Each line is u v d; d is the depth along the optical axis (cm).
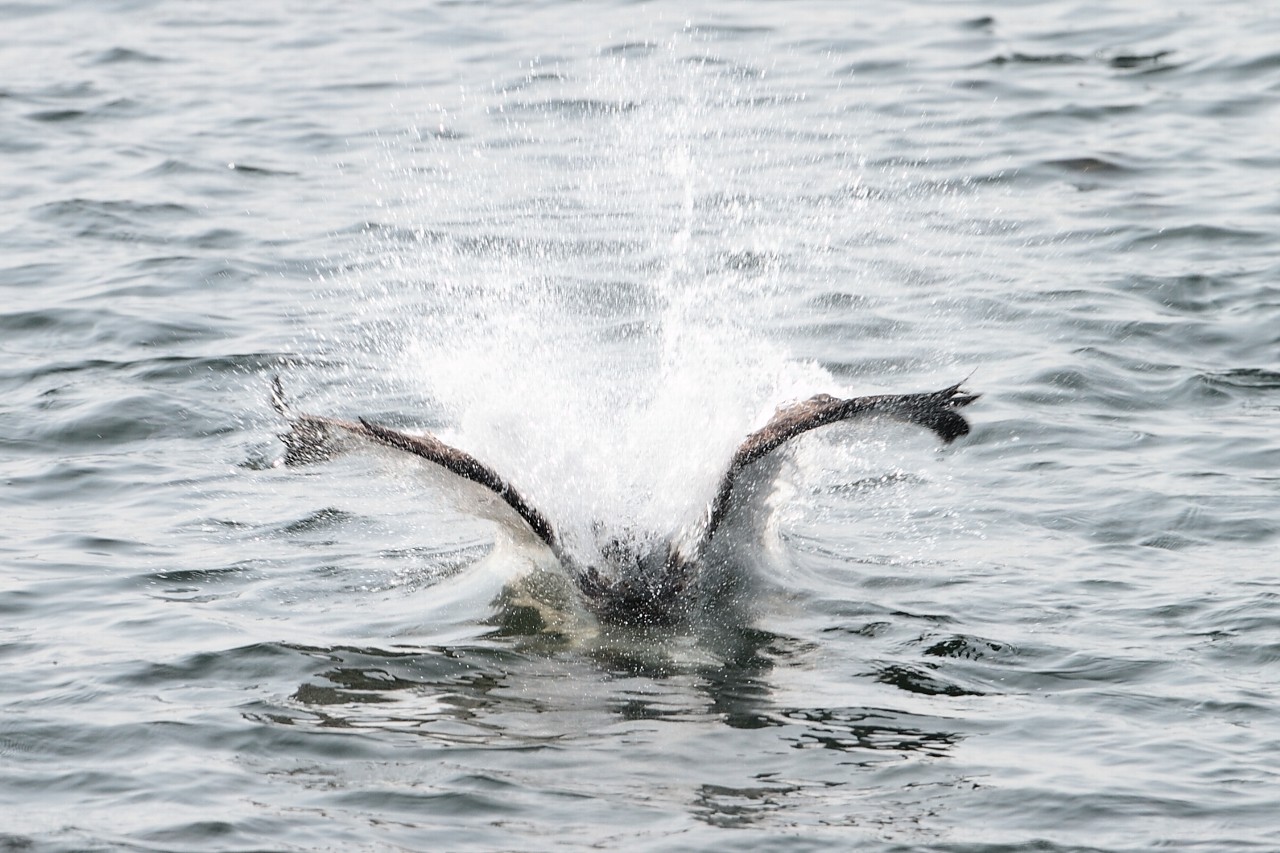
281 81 9838
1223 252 6762
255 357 5947
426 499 4831
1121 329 6025
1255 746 3350
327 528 4647
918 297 6419
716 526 4184
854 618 4041
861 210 7425
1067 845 3017
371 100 9394
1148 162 7938
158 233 7350
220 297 6588
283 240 7256
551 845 3034
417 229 7338
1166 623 3931
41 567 4325
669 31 10588
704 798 3212
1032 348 5875
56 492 4862
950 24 10544
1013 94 9069
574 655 3897
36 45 10700
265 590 4238
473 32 10812
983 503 4703
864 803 3184
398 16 11319
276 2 11831
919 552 4409
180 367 5859
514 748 3425
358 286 6681
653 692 3700
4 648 3847
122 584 4238
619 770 3331
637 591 4094
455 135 8719
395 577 4341
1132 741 3391
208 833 3070
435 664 3838
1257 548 4322
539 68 9875
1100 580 4191
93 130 8919
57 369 5847
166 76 9975
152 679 3709
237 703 3609
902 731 3481
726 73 9631
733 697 3666
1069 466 4919
